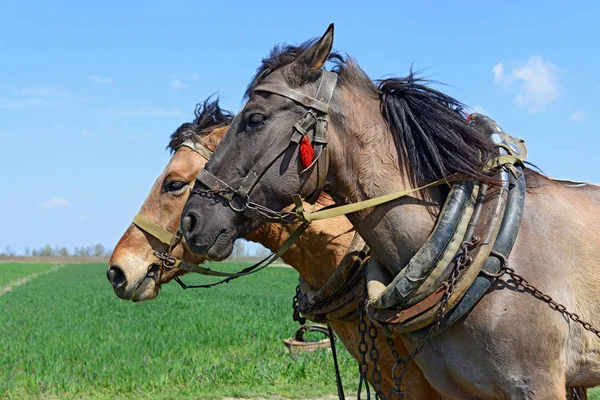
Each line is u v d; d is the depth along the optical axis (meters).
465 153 3.32
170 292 30.78
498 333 3.08
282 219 3.33
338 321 4.47
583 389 4.03
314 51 3.39
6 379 9.80
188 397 8.44
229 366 9.92
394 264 3.40
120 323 17.70
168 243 4.71
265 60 3.58
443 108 3.46
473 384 3.17
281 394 8.45
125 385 9.20
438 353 3.27
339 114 3.40
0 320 20.06
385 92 3.56
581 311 3.23
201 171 3.43
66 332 15.80
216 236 3.34
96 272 68.12
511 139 3.63
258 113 3.34
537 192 3.46
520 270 3.16
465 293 3.11
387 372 4.25
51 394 9.01
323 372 9.26
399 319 3.22
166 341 12.95
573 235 3.32
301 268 4.69
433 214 3.37
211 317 18.34
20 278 59.50
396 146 3.43
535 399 3.05
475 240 3.17
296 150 3.31
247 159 3.34
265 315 18.80
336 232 4.54
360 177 3.41
